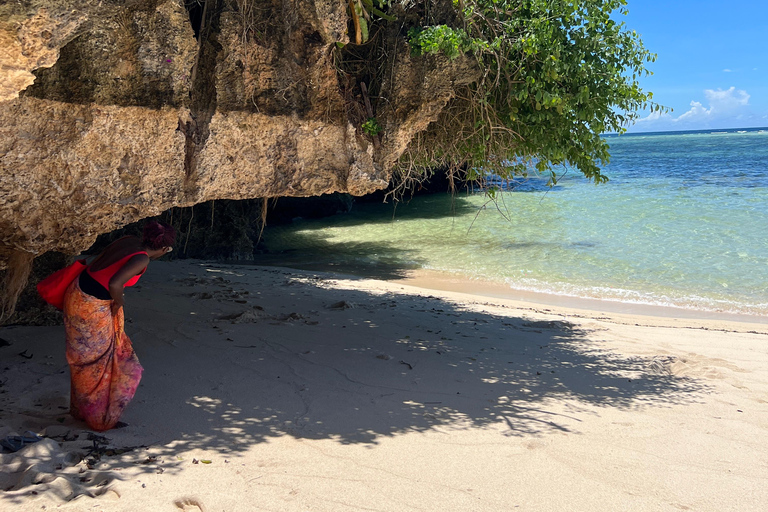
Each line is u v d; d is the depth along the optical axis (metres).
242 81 5.41
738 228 20.23
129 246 3.88
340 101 6.07
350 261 17.31
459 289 13.60
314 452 3.84
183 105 4.94
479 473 3.69
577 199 30.50
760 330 9.79
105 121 4.58
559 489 3.52
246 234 17.66
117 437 3.79
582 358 7.20
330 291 11.00
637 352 7.61
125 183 4.81
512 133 7.30
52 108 4.33
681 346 8.07
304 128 5.89
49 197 4.51
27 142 4.29
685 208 25.28
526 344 7.75
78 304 3.77
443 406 5.03
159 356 5.68
